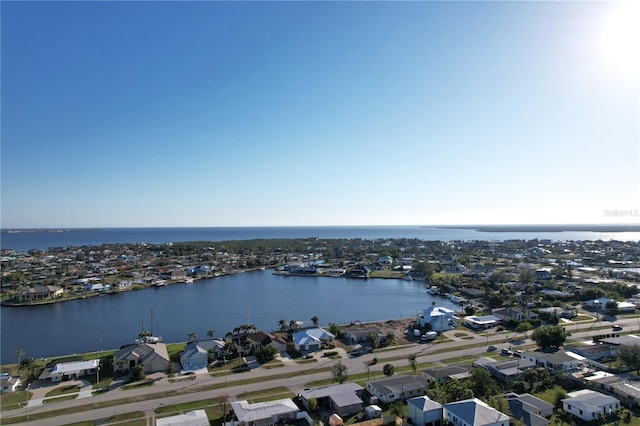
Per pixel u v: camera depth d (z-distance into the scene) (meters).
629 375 71.50
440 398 60.53
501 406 57.12
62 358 86.00
